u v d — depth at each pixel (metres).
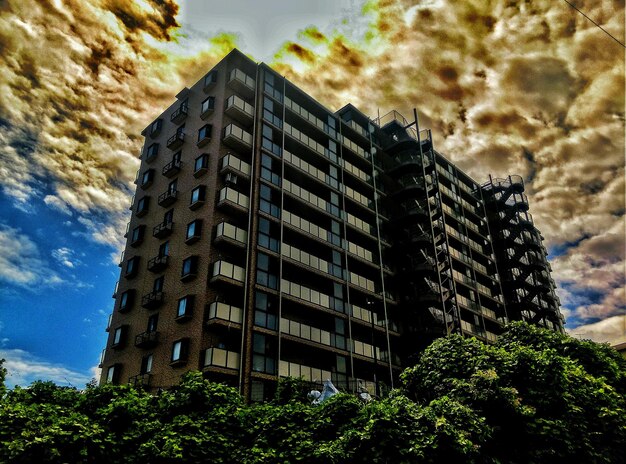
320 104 47.81
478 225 67.50
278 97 44.03
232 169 36.75
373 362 40.41
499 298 63.34
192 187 38.69
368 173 52.19
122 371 36.38
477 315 56.50
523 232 70.56
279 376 32.19
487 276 62.16
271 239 36.78
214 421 14.48
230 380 30.83
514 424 16.81
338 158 47.53
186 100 44.97
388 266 48.72
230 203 35.41
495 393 16.95
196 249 35.16
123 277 41.72
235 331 32.28
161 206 41.41
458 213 62.59
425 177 54.00
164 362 32.69
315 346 36.00
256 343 32.31
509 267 67.62
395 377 42.78
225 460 13.55
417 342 45.09
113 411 13.64
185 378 16.61
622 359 28.06
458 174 67.81
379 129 56.97
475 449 14.23
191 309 32.72
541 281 73.06
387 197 52.69
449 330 47.47
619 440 18.44
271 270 35.72
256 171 38.06
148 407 15.23
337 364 37.41
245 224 36.78
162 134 46.34
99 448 12.03
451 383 18.72
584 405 19.12
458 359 20.02
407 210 52.56
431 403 16.33
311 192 44.06
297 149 43.84
